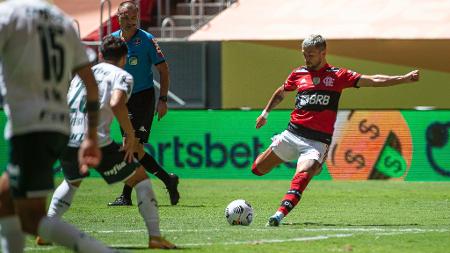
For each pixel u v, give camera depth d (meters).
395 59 62.50
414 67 62.38
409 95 62.44
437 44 62.16
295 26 72.00
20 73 18.78
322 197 45.69
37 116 18.77
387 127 55.81
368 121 55.91
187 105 64.19
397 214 37.31
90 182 55.59
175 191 38.66
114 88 25.27
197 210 38.72
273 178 56.75
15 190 18.97
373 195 46.88
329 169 56.47
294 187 32.44
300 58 63.16
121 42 26.47
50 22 19.20
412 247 26.47
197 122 57.28
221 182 55.19
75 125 26.30
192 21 74.50
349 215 36.84
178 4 78.69
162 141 57.66
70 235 18.83
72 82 26.73
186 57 64.06
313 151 33.00
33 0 19.25
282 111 56.25
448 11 71.06
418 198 45.25
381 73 62.66
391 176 55.91
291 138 33.50
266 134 56.50
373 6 73.06
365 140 55.94
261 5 75.62
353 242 27.42
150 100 39.47
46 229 18.91
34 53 18.81
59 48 19.20
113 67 25.83
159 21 76.31
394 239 28.27
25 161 18.80
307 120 33.22
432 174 55.41
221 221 34.00
